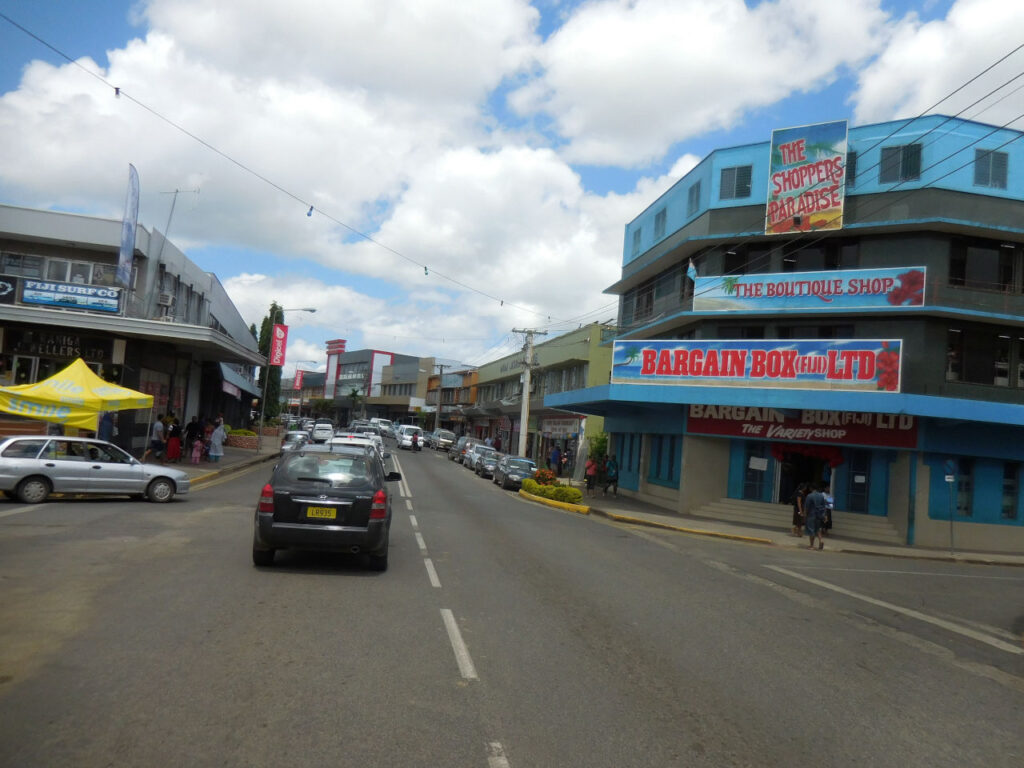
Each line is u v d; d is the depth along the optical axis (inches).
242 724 190.4
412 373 3969.0
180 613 295.1
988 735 231.6
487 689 231.3
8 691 203.8
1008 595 571.8
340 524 394.9
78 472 636.7
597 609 366.3
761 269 1074.1
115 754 169.0
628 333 1366.9
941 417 882.1
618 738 200.2
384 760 174.9
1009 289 980.6
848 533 947.3
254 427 2236.7
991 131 985.5
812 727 223.6
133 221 991.0
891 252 987.9
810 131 1019.3
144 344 1035.3
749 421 1016.2
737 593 461.4
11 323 975.6
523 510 912.9
